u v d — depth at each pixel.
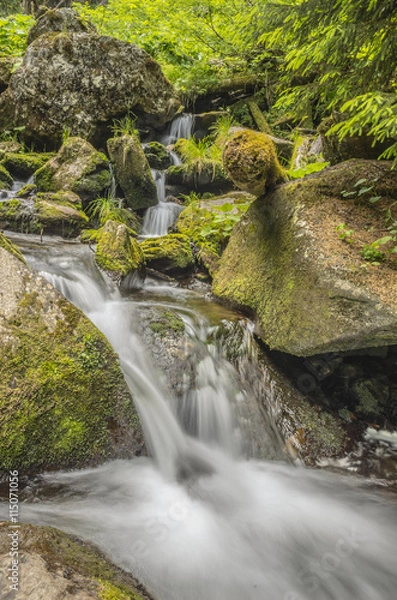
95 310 3.26
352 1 2.80
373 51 3.04
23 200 4.91
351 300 2.48
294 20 3.20
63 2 11.30
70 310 2.31
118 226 4.02
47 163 5.49
